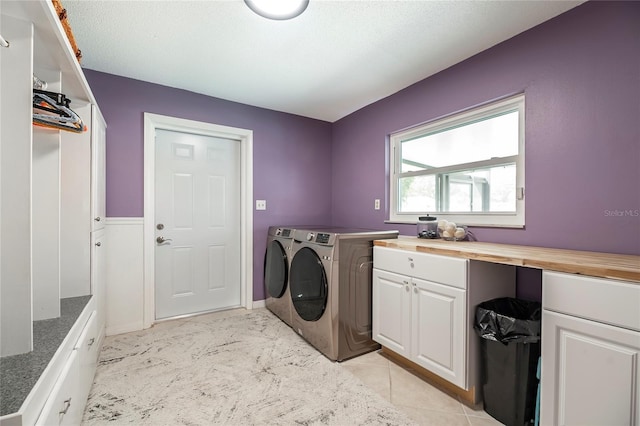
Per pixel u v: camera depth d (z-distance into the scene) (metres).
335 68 2.31
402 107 2.70
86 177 1.78
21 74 0.98
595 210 1.53
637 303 0.97
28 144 0.98
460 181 2.33
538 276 1.72
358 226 3.25
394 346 1.94
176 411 1.49
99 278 2.00
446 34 1.86
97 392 1.63
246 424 1.40
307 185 3.52
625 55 1.44
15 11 0.96
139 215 2.55
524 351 1.37
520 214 1.89
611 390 1.02
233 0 1.56
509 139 2.01
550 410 1.19
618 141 1.46
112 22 1.74
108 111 2.41
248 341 2.32
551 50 1.70
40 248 1.31
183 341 2.31
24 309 0.98
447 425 1.41
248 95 2.87
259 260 3.20
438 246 1.74
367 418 1.45
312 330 2.21
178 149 2.87
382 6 1.60
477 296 1.56
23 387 0.80
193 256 2.95
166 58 2.17
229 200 3.16
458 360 1.55
